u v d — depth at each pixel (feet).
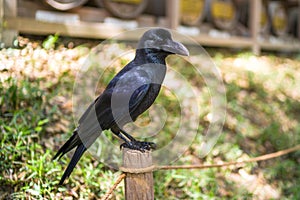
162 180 12.53
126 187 8.61
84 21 18.79
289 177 15.24
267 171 14.88
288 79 24.81
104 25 19.24
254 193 13.62
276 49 31.07
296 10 33.86
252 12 27.71
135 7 20.47
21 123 12.30
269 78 23.29
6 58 14.28
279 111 19.76
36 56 15.35
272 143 16.74
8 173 10.78
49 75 14.88
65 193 10.84
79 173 11.46
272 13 31.12
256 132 16.89
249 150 15.60
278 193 14.14
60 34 17.79
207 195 12.56
